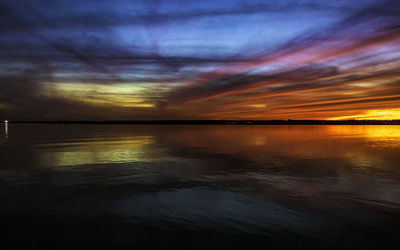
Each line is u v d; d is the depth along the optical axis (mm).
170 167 13156
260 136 42281
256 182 10016
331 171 12172
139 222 6066
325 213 6715
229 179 10508
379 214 6664
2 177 10664
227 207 7141
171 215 6516
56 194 8266
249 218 6352
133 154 18188
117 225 5883
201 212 6754
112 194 8312
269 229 5754
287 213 6703
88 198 7859
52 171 11961
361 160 15617
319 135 45656
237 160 15484
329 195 8297
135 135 44125
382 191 8750
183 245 5035
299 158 16375
